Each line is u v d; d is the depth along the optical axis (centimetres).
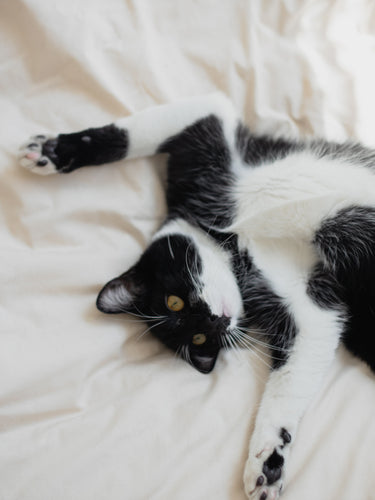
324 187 49
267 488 43
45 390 44
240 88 53
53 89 49
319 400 47
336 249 49
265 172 50
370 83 54
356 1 55
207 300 48
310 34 54
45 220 48
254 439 45
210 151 51
